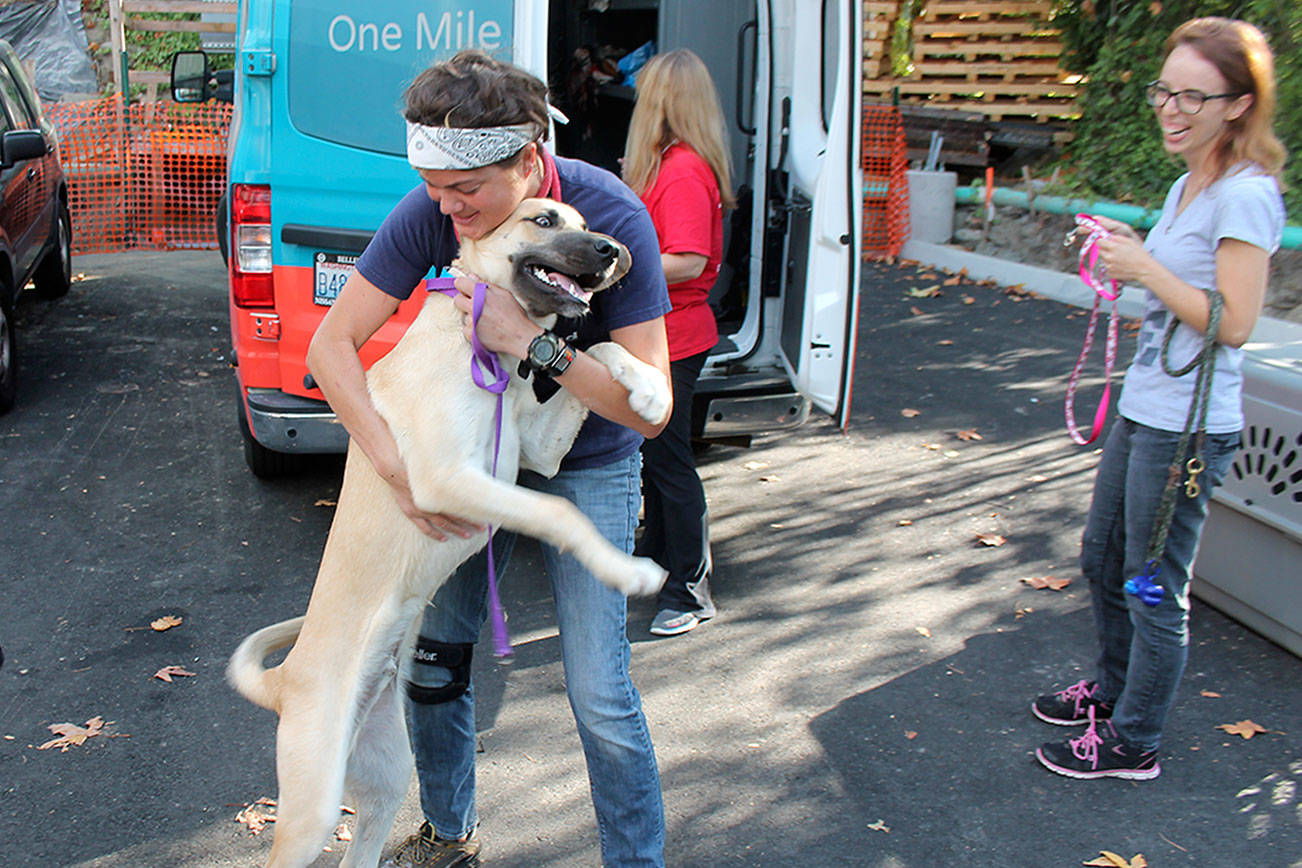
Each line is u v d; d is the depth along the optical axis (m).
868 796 2.85
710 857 2.63
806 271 4.09
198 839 2.66
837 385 4.11
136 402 5.98
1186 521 2.70
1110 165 9.41
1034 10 10.59
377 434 2.06
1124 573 2.87
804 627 3.77
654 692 3.36
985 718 3.21
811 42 4.29
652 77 3.48
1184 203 2.66
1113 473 2.87
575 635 2.17
